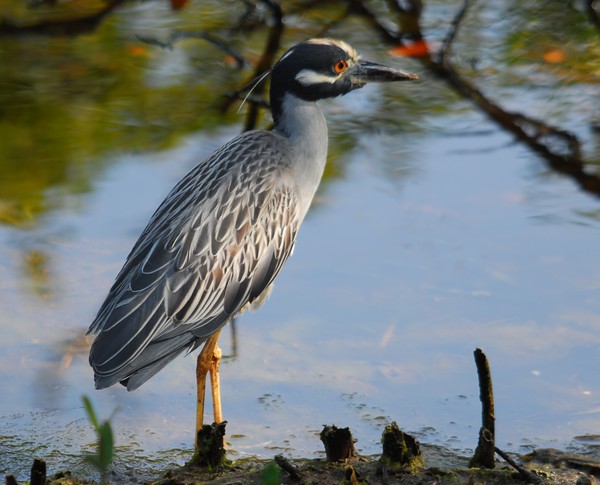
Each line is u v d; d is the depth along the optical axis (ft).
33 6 59.88
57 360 36.29
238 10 62.64
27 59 57.77
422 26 60.80
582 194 47.14
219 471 28.78
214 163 34.35
